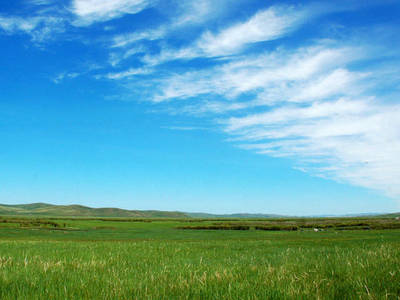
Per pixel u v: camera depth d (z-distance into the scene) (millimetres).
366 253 11656
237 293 5914
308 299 5488
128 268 10180
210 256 15164
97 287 6859
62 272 8883
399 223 78812
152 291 6457
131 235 57594
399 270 7281
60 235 55406
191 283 7039
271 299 5613
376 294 5461
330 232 58625
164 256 14984
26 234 56188
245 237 50719
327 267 8695
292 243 24797
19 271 9039
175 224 100125
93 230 69562
